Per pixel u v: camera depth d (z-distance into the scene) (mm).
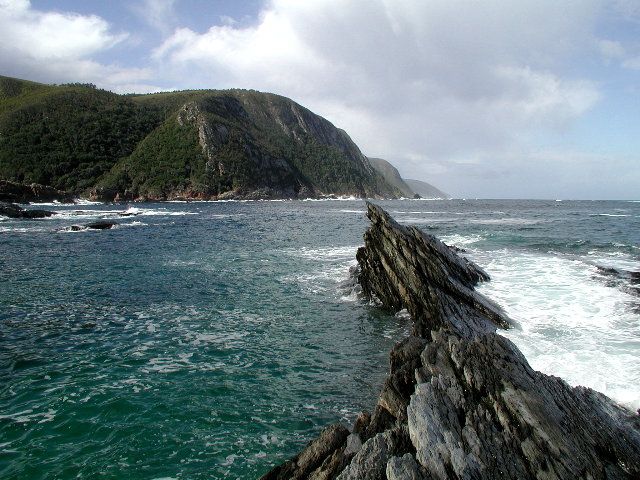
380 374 9266
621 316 11406
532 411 5402
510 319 11320
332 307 14367
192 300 14961
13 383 8594
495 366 6293
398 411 6148
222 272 19594
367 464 4891
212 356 10141
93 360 9805
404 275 13531
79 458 6281
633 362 8438
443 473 4551
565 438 5082
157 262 22047
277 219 54375
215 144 145000
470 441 5004
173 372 9227
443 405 5625
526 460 4805
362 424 6309
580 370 8133
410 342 8031
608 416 5836
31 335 11352
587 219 49375
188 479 5855
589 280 15453
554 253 21672
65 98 145375
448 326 11055
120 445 6602
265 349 10641
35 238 31609
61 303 14383
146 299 15023
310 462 5594
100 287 16641
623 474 4770
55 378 8844
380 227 15242
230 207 91125
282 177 165000
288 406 7863
